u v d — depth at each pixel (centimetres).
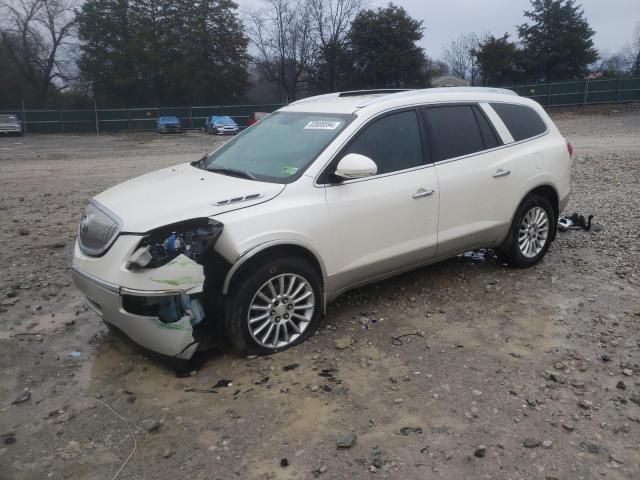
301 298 424
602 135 2348
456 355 413
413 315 482
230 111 4925
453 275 576
